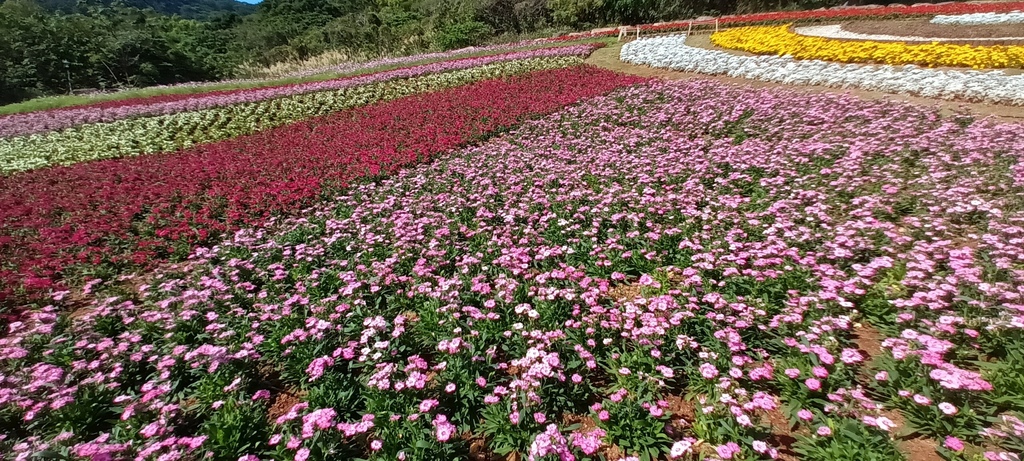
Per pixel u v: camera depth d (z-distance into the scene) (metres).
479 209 8.31
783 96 13.98
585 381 4.47
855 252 6.01
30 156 14.88
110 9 69.75
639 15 42.66
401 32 43.94
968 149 8.71
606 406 4.09
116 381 4.84
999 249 5.44
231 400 4.32
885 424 3.43
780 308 5.21
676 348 4.68
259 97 21.06
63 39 39.28
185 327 5.61
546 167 10.09
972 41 16.78
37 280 6.88
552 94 17.06
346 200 9.47
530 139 12.62
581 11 43.50
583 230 7.32
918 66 15.27
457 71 23.53
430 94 19.33
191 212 9.17
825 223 6.81
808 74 15.99
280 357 5.06
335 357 4.92
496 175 9.90
